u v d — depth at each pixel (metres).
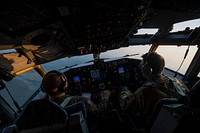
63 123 1.53
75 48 3.65
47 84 2.02
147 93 1.96
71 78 4.84
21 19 1.96
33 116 1.54
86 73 4.87
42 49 3.46
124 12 1.97
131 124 2.56
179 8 2.33
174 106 1.50
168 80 2.11
